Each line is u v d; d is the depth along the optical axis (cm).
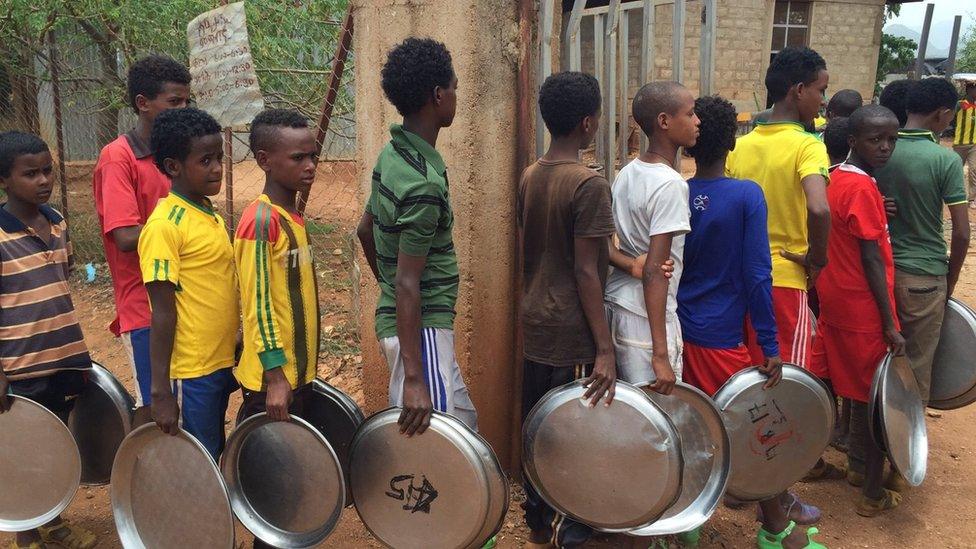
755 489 276
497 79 308
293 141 238
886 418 295
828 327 336
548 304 253
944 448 385
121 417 294
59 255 290
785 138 307
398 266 227
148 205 283
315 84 666
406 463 236
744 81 1403
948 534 313
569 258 248
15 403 268
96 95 734
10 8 649
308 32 647
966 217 321
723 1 1355
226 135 501
